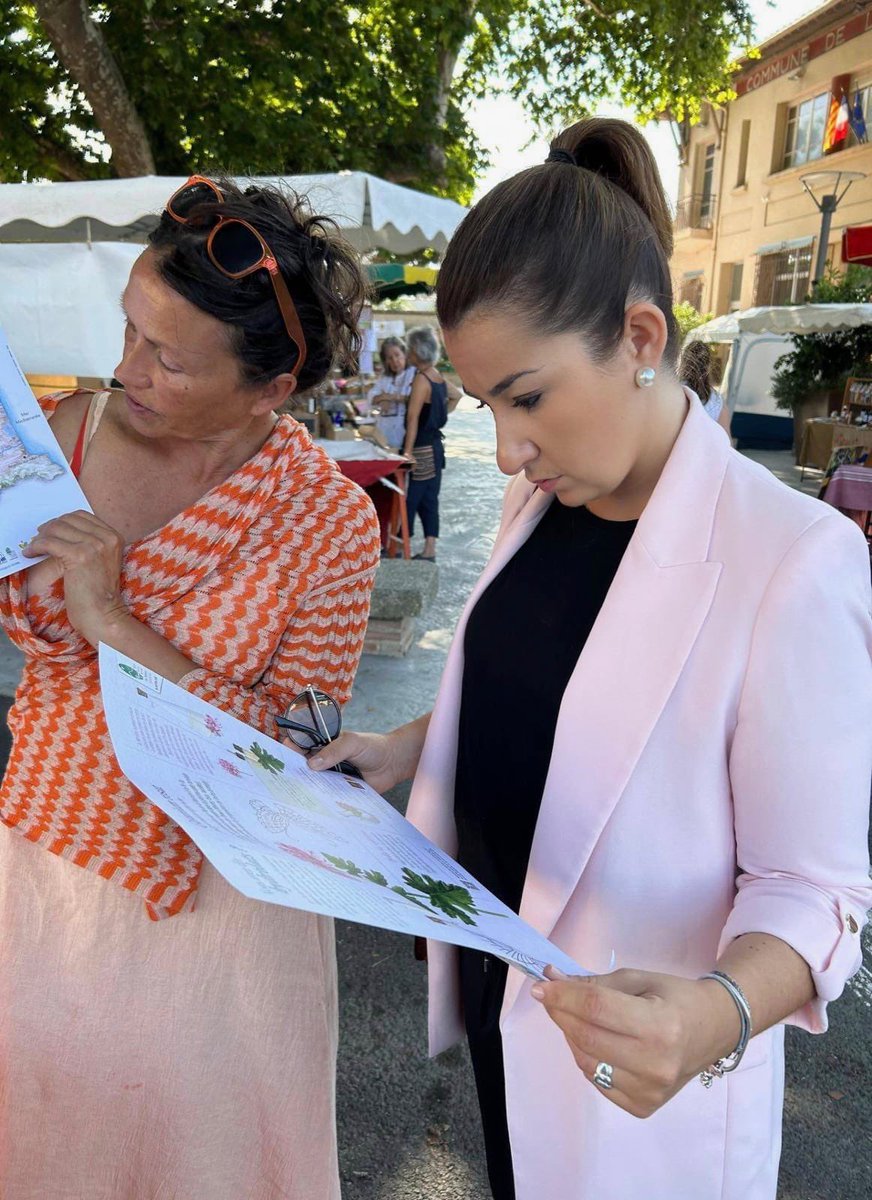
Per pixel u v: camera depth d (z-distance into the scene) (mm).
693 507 1049
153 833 1343
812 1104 2422
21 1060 1430
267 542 1362
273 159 9602
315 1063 1440
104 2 8688
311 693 1372
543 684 1202
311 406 6727
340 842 1057
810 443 13852
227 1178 1455
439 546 8570
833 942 921
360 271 1382
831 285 15820
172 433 1302
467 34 10289
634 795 1065
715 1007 845
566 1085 1204
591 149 1076
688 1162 1146
